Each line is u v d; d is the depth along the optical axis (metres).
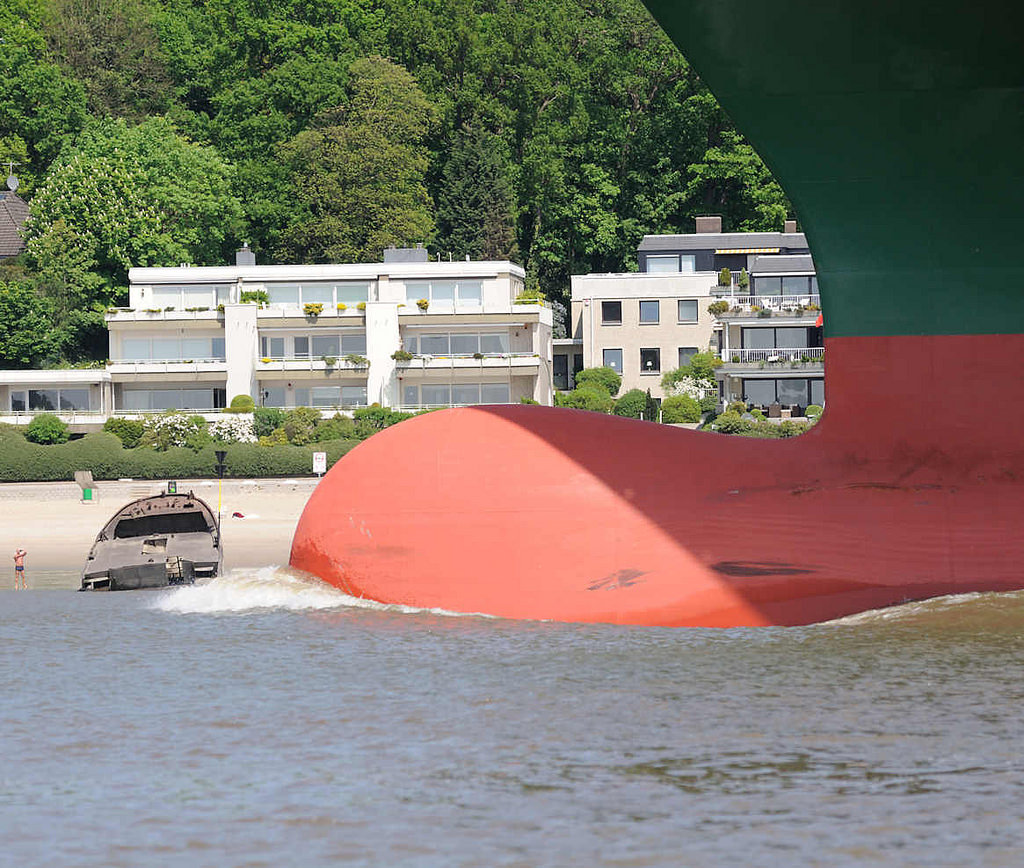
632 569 82.06
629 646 80.38
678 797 59.12
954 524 80.75
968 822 55.59
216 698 76.19
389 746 67.00
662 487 84.06
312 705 74.19
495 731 68.88
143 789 61.19
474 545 85.44
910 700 71.62
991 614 77.75
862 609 79.31
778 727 68.19
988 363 82.69
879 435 83.81
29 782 62.25
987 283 82.44
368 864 52.34
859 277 83.94
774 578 80.38
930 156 81.12
